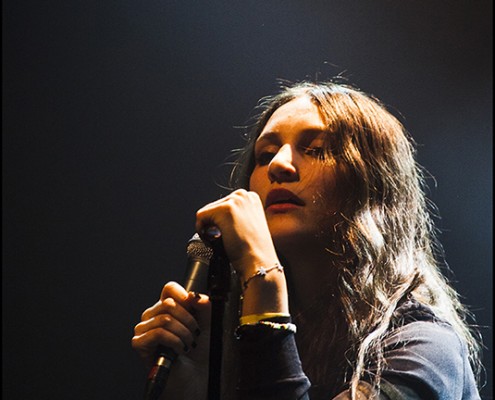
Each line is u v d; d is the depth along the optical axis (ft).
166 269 29.17
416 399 7.97
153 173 29.45
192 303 9.18
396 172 10.52
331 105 10.48
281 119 10.39
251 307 8.20
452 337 8.79
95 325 28.96
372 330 8.90
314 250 9.74
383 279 9.45
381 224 9.96
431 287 9.91
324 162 9.95
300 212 9.67
